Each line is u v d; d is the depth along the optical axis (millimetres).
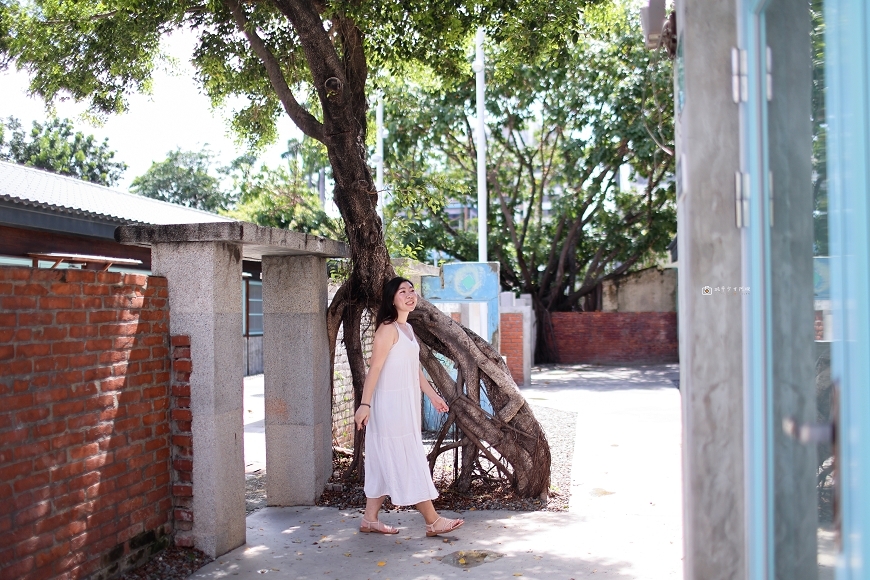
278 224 18734
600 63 18797
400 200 7473
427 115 19422
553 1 6547
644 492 6445
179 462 4805
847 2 1745
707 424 2777
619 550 4859
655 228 21812
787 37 2355
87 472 3975
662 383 16641
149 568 4465
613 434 9555
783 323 2453
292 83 7820
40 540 3619
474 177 21531
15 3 7051
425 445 8844
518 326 16469
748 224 2721
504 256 23797
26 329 3568
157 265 4832
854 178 1710
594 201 22000
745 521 2736
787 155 2375
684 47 2785
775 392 2557
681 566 4516
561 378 18234
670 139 11367
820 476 2139
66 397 3828
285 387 6176
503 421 6250
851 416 1723
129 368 4371
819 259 2072
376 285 6402
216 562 4699
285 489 6145
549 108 19891
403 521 5645
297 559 4766
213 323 4766
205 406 4770
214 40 7398
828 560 2078
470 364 6344
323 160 19000
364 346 8781
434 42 7113
